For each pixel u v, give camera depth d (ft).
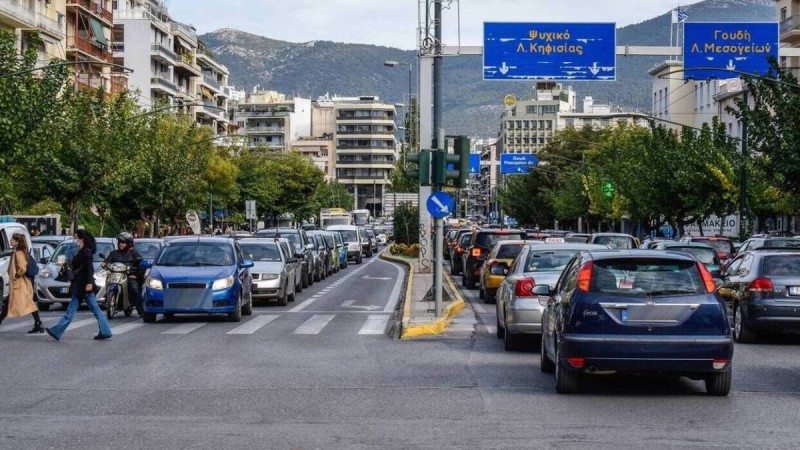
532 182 383.86
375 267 211.82
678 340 42.47
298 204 411.13
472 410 40.45
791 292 68.69
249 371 52.49
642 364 42.60
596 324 42.80
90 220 245.45
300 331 76.07
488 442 33.99
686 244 106.01
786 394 45.03
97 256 103.04
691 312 42.78
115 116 189.06
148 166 213.87
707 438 34.71
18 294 72.49
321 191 460.55
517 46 132.05
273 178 374.84
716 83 323.37
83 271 68.59
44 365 54.80
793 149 127.03
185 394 44.57
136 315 92.68
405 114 437.17
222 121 485.97
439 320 76.95
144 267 89.51
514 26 132.05
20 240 72.69
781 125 128.67
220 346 65.00
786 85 123.75
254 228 370.73
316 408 40.91
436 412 39.99
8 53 141.38
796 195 135.64
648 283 43.21
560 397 43.86
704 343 42.50
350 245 232.32
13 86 139.33
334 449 32.83
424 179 80.64
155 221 239.71
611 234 144.66
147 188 216.54
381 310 98.48
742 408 41.09
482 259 130.21
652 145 216.95
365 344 66.54
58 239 126.41
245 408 40.88
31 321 85.81
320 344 66.49
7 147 141.18
